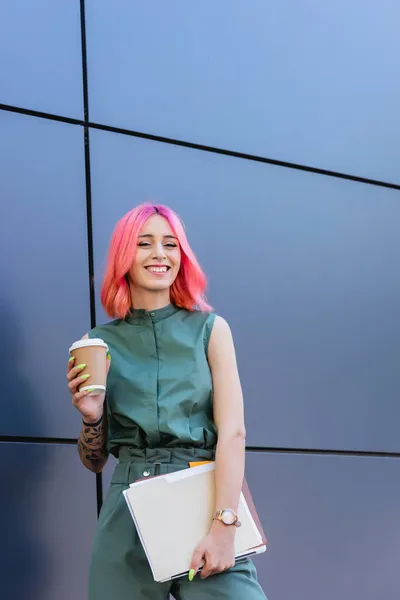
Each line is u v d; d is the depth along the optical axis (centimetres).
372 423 271
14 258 226
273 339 260
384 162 297
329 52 295
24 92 237
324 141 286
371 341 278
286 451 254
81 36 250
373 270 286
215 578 156
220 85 271
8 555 207
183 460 163
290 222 273
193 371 168
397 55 311
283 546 245
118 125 250
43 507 214
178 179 256
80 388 157
